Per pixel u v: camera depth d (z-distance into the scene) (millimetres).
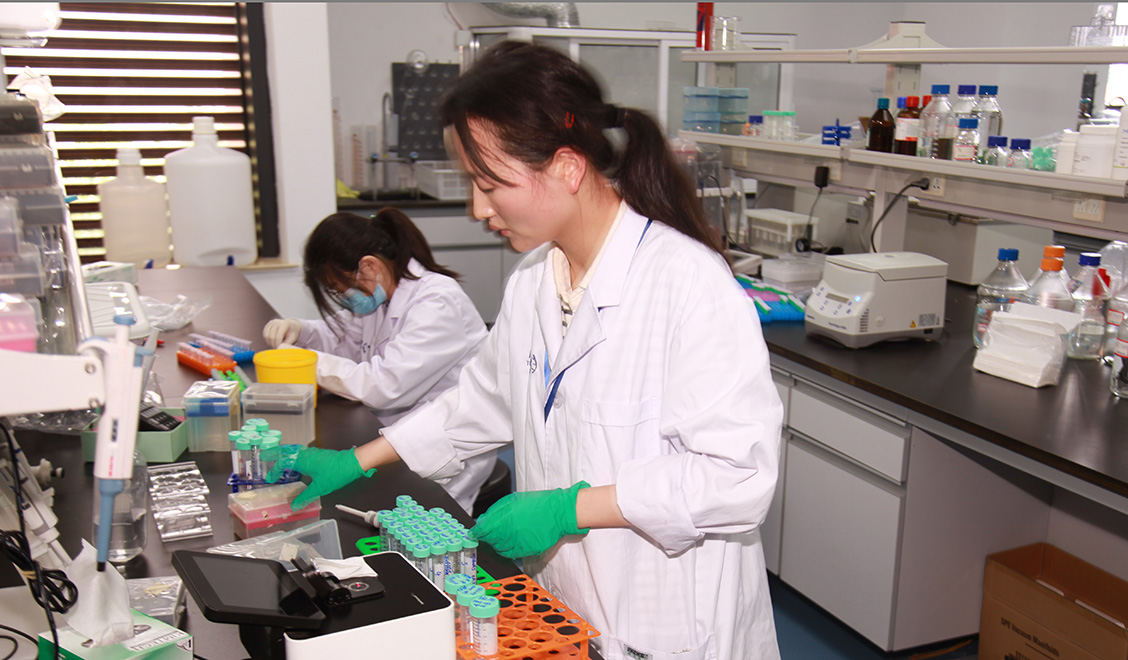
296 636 796
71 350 915
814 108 6262
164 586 1053
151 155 3602
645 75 5031
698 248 1131
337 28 5148
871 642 2271
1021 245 3086
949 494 2172
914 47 2668
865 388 2127
